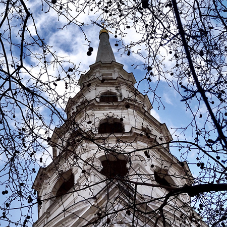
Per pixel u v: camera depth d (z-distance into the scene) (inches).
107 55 1971.0
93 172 1071.0
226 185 414.9
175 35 400.2
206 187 424.2
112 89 1485.0
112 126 1333.7
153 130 1411.2
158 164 1199.6
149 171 1146.7
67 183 1218.6
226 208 452.8
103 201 915.4
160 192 1100.5
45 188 1218.0
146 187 1057.5
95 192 1002.1
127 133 1229.1
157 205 1007.0
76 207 986.1
